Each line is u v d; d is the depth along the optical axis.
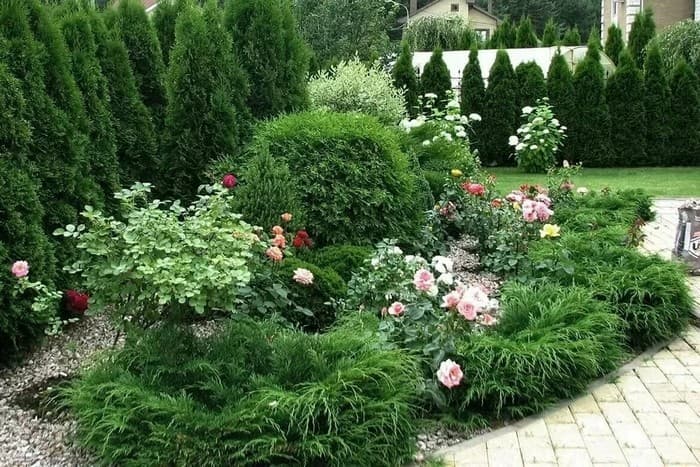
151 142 5.95
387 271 4.18
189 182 5.90
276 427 2.86
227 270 3.33
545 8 38.16
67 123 4.48
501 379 3.56
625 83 13.88
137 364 3.31
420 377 3.39
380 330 3.68
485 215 6.17
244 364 3.34
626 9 22.23
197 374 3.24
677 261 5.41
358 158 5.49
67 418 3.40
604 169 13.85
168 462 2.79
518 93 14.23
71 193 4.53
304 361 3.25
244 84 6.24
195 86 5.80
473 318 3.47
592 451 3.19
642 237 5.86
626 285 4.63
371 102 9.77
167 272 3.20
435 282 3.98
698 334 4.70
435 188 7.21
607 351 4.06
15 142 4.04
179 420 2.87
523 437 3.35
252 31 6.46
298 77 6.75
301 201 5.24
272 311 4.16
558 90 14.02
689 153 14.03
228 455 2.81
